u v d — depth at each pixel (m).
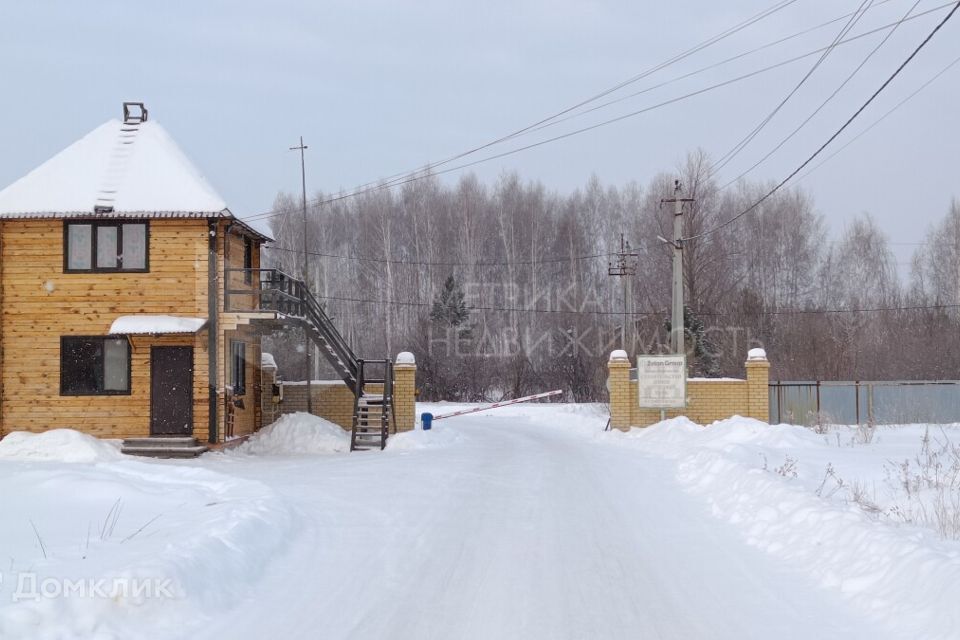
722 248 55.59
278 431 22.81
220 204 20.86
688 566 8.36
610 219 63.84
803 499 10.03
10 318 20.78
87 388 20.81
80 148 22.05
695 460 16.09
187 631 6.16
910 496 11.45
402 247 59.25
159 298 20.80
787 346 49.38
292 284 22.98
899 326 54.16
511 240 57.88
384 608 6.88
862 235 62.44
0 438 20.59
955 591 6.06
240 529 8.73
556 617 6.63
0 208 20.66
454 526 10.52
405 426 24.61
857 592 7.10
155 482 13.93
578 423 31.86
